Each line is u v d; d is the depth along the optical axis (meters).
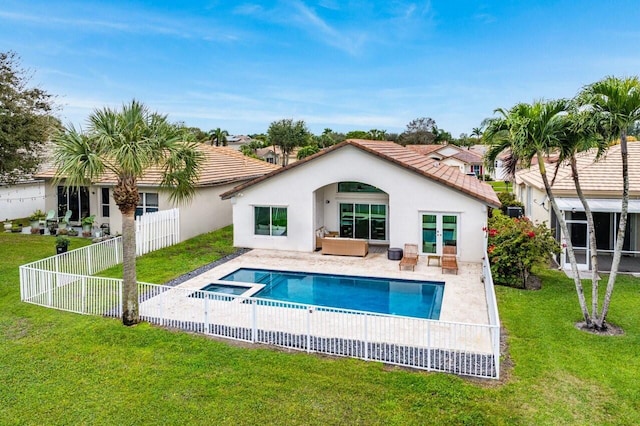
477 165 91.88
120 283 17.06
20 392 11.16
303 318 16.19
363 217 30.06
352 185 29.95
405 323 15.63
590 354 13.08
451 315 16.59
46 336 14.66
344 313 16.77
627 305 17.41
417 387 11.19
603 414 10.08
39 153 32.16
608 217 26.34
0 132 27.41
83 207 34.31
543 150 15.40
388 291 20.66
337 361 12.68
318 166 27.45
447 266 22.52
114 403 10.66
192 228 31.92
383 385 11.32
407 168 25.58
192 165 16.48
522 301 18.08
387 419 9.93
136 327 15.32
